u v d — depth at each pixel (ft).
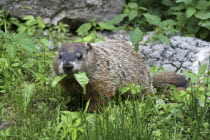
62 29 43.06
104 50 31.09
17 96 26.89
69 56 28.09
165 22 38.96
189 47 39.60
